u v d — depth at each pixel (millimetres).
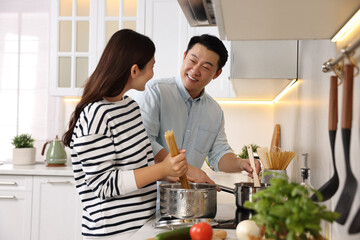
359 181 940
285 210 794
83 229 1509
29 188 3209
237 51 1924
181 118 2064
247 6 1023
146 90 2025
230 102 3576
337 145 1128
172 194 1383
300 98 1839
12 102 3760
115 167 1493
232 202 1992
